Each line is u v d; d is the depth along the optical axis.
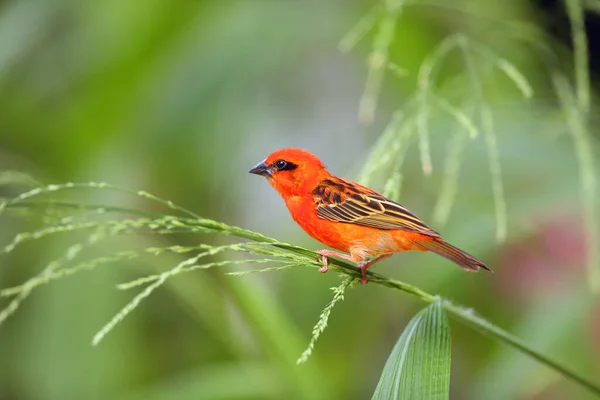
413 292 6.04
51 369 10.39
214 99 11.86
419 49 11.46
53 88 11.81
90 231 10.11
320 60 12.58
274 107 12.58
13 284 10.91
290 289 11.27
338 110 12.76
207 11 12.11
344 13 12.20
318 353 11.30
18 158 11.42
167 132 11.66
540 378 9.84
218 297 10.20
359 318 11.38
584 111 8.38
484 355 12.56
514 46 11.09
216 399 9.78
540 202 10.55
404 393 4.98
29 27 11.75
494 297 11.24
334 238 8.11
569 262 10.82
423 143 6.50
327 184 8.20
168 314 11.71
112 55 11.59
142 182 11.69
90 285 10.39
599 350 9.83
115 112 11.60
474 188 10.79
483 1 11.28
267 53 11.96
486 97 10.12
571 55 10.37
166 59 11.78
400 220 7.62
